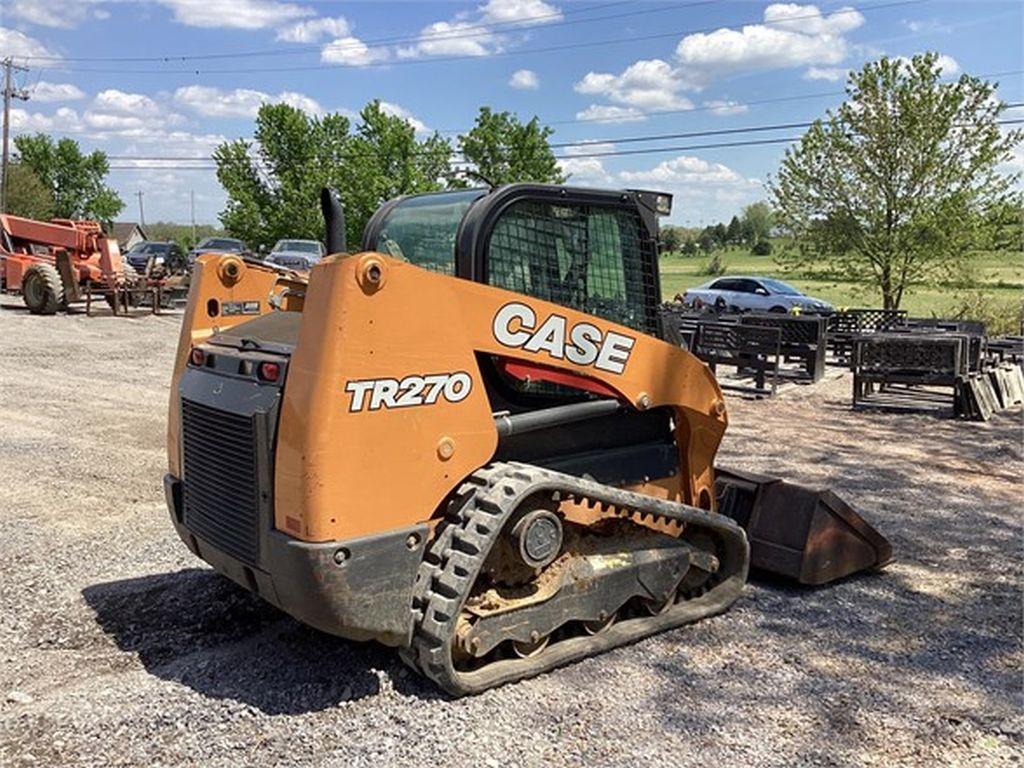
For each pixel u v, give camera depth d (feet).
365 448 10.52
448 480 11.33
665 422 14.38
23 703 11.28
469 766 10.12
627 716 11.35
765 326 41.93
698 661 13.03
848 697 12.06
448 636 10.93
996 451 29.09
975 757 10.63
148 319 62.44
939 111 65.87
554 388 12.90
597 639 13.04
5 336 50.29
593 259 13.19
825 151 69.67
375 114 117.60
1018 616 15.10
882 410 36.47
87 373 39.22
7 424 28.71
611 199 13.29
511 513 11.29
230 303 14.03
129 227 268.62
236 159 144.56
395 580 10.84
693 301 82.89
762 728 11.18
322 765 10.05
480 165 105.40
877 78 67.10
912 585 16.53
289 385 10.61
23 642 13.17
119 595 14.99
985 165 66.08
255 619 14.05
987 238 66.59
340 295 10.27
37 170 222.28
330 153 145.18
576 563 12.51
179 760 10.05
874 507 22.02
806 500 16.07
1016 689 12.41
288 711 11.15
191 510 12.78
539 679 12.23
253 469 11.07
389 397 10.68
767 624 14.47
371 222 14.37
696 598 14.82
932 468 26.53
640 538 13.46
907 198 67.92
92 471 23.32
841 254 71.97
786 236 74.43
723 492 16.83
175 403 13.32
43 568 16.17
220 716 10.99
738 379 44.86
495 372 12.14
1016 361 46.34
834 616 14.90
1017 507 22.30
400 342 10.71
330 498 10.31
